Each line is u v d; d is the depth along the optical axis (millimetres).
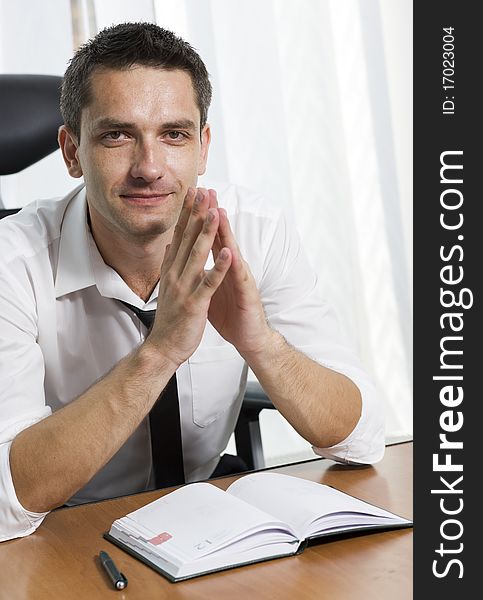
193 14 2635
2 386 1254
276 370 1262
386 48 2963
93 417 1128
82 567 955
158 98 1235
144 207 1258
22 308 1370
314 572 914
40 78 1710
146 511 1043
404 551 964
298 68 2803
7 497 1076
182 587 888
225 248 1120
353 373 1444
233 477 1235
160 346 1146
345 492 1173
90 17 2512
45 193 2498
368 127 2939
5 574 952
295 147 2820
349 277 2877
